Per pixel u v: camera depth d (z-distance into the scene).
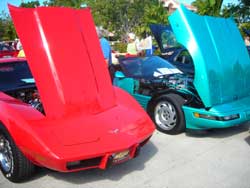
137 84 6.21
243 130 5.94
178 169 4.30
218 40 5.67
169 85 6.02
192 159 4.62
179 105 5.45
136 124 4.00
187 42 5.29
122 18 42.88
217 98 5.38
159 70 6.39
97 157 3.49
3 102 3.85
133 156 3.82
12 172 3.75
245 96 6.09
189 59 7.77
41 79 3.82
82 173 4.14
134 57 6.77
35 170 3.94
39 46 3.89
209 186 3.86
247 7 14.59
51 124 3.60
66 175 4.08
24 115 3.61
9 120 3.59
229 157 4.70
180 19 5.34
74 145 3.40
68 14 4.24
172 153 4.83
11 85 4.75
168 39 7.68
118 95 4.64
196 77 5.30
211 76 5.29
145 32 22.62
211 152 4.88
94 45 4.44
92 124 3.76
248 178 4.06
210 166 4.39
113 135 3.67
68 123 3.69
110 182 3.93
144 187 3.82
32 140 3.38
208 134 5.70
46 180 3.95
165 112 5.70
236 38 6.16
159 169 4.29
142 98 6.05
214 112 5.17
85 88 4.08
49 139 3.38
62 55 4.00
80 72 4.11
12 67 4.96
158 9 23.47
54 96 3.83
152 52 12.26
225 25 6.05
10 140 3.63
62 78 3.93
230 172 4.22
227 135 5.66
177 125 5.50
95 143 3.49
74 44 4.16
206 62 5.28
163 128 5.72
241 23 14.88
